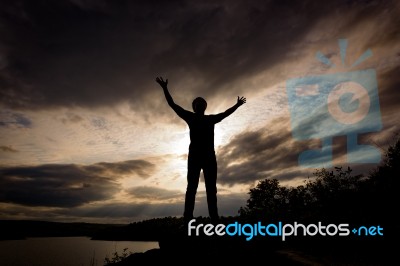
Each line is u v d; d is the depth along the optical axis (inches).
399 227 269.0
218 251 187.5
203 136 204.2
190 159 201.9
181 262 178.9
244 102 220.5
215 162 205.8
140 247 1651.1
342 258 221.8
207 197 203.6
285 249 248.4
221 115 213.6
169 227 224.7
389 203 331.3
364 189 375.2
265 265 181.0
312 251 244.5
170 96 211.2
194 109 215.8
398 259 205.6
